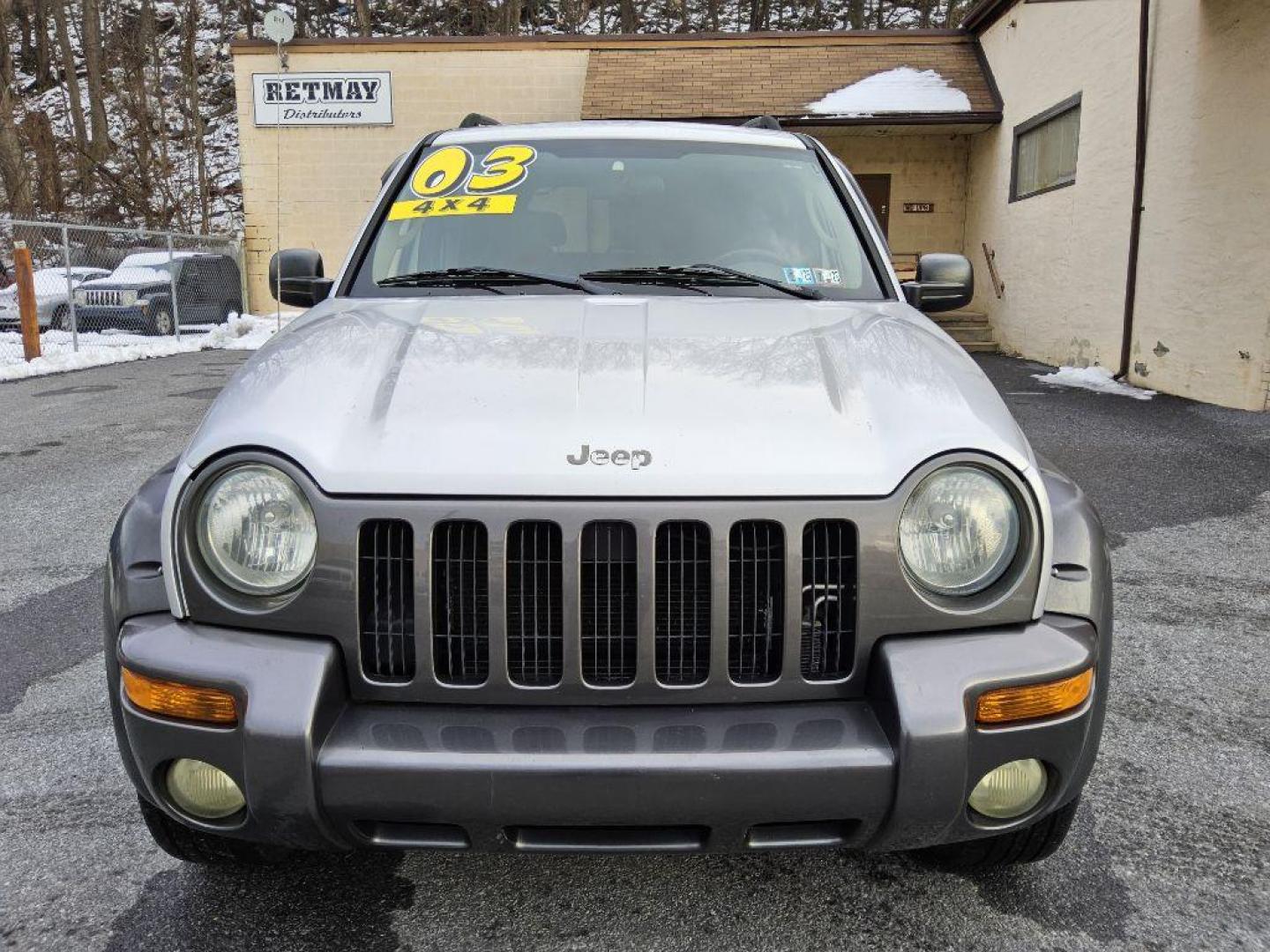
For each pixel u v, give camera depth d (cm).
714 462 187
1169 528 530
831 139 1675
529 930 219
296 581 186
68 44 3675
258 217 1819
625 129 350
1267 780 284
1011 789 191
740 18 4159
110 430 823
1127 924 221
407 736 179
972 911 225
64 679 354
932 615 187
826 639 190
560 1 4081
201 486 189
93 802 272
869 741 179
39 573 471
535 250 306
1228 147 863
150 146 3244
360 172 1788
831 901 229
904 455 190
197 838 220
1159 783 282
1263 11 808
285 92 1764
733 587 187
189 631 188
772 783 174
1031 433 773
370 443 192
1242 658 369
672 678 189
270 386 212
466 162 338
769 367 219
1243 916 223
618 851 181
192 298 1686
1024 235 1370
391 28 4178
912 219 1691
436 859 247
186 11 3741
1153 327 999
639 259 303
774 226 316
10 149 2772
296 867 242
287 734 174
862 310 273
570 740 178
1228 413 843
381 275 302
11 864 243
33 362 1227
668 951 212
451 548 185
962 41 1628
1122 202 1062
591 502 183
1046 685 184
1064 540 200
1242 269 852
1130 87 1038
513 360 221
